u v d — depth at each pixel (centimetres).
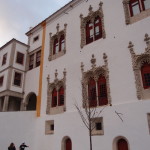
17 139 2134
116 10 1809
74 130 1766
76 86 1919
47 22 2703
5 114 2284
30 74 2716
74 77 1975
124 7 1745
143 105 1368
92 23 2038
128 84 1505
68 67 2088
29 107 2752
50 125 2117
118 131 1448
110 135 1489
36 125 2208
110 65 1681
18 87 2656
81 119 1741
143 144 1291
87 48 1955
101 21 1922
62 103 2052
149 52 1450
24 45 2916
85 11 2142
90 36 2023
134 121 1381
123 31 1681
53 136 1958
